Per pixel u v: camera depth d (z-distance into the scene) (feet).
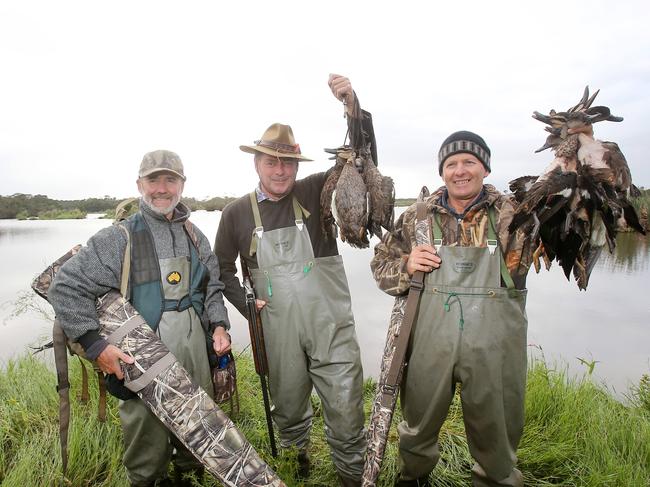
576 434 11.72
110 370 8.27
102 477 10.77
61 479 10.04
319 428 13.52
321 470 11.48
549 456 11.07
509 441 8.66
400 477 10.44
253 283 10.53
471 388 8.20
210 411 8.30
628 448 11.09
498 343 8.05
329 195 9.88
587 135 7.16
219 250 10.86
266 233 10.16
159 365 8.26
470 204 8.55
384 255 9.91
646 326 23.81
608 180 6.84
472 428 8.61
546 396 13.08
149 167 8.88
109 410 12.82
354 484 10.08
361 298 29.78
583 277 7.64
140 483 9.24
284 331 10.03
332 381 9.95
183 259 9.20
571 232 7.59
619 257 44.32
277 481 7.94
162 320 8.82
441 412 8.80
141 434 8.77
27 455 10.49
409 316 8.68
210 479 10.59
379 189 8.96
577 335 22.70
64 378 9.01
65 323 8.21
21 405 13.06
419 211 8.97
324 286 10.16
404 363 9.16
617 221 6.99
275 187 10.03
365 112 9.61
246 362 17.16
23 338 20.34
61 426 9.14
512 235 8.09
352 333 10.49
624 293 31.50
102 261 8.59
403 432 9.53
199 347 9.20
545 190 7.04
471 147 8.20
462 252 8.23
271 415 10.86
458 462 11.39
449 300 8.26
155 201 9.09
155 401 8.19
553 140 7.45
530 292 33.01
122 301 8.63
